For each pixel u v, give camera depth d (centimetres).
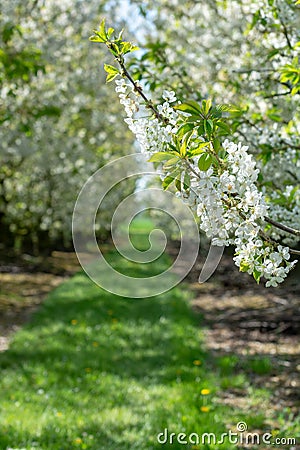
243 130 475
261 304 1304
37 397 647
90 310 1234
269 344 970
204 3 706
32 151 1482
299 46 425
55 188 1978
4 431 538
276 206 365
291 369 802
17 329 1086
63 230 2059
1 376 738
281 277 252
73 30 1326
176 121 255
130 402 647
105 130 1708
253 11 468
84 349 888
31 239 2411
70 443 518
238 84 564
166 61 557
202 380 725
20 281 1759
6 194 2028
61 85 1359
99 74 1422
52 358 831
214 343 988
